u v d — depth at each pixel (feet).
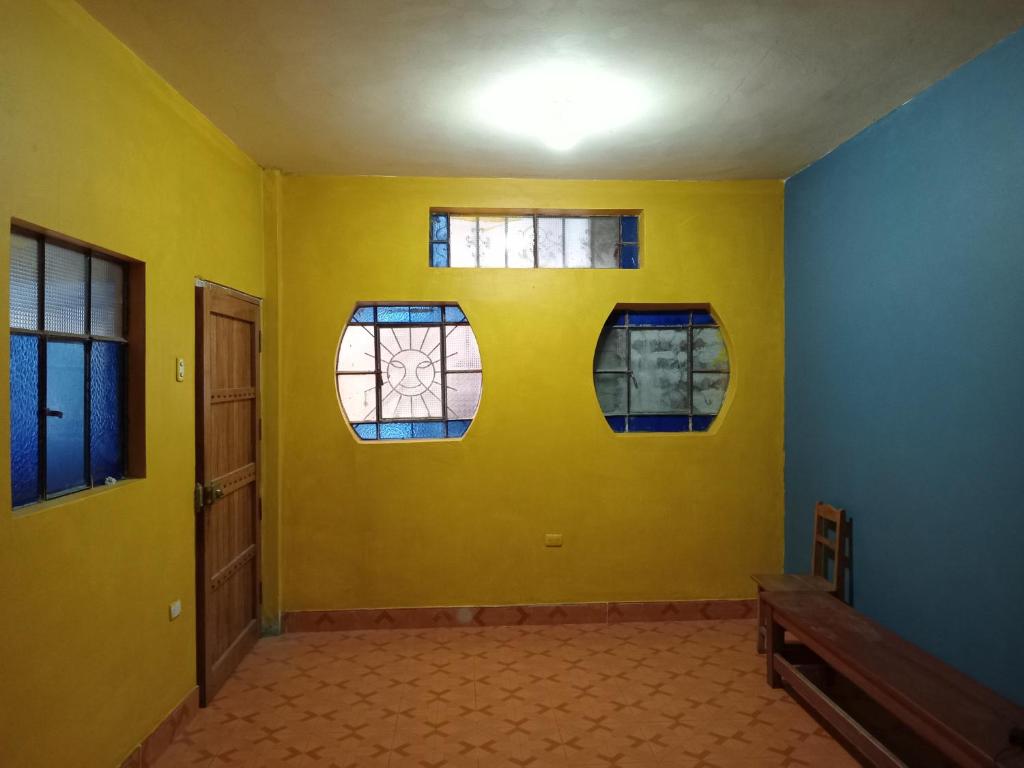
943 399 9.64
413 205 14.16
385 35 8.31
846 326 12.17
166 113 9.59
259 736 9.82
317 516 14.02
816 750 9.37
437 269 14.20
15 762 6.47
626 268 14.84
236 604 12.27
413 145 12.25
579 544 14.42
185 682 10.16
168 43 8.43
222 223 11.60
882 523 11.13
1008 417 8.48
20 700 6.54
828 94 10.12
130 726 8.60
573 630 14.01
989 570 8.81
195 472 10.56
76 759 7.46
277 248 13.73
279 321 13.76
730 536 14.66
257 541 13.30
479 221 14.69
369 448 14.07
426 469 14.19
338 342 14.08
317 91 9.92
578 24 8.09
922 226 10.07
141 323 8.96
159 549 9.37
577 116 10.94
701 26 8.18
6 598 6.34
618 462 14.48
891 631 10.21
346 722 10.21
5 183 6.31
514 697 10.98
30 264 7.06
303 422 13.98
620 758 9.19
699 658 12.50
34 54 6.74
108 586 8.10
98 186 7.87
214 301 11.23
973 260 9.05
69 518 7.32
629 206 14.47
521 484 14.33
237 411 12.32
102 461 8.43
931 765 8.85
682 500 14.58
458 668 12.13
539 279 14.39
